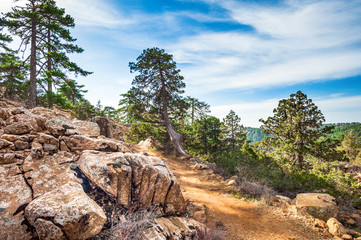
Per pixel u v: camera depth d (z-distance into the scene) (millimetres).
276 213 7383
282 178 11805
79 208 3162
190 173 13359
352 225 7035
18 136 5027
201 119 31375
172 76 22406
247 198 8797
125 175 4426
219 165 13781
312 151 19188
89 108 30312
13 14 19266
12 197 3592
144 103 22875
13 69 21938
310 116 20125
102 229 3680
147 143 22531
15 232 3025
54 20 21641
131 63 21984
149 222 3967
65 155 5145
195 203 7348
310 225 6594
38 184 4035
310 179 10383
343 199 9086
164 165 5984
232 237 5523
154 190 4875
